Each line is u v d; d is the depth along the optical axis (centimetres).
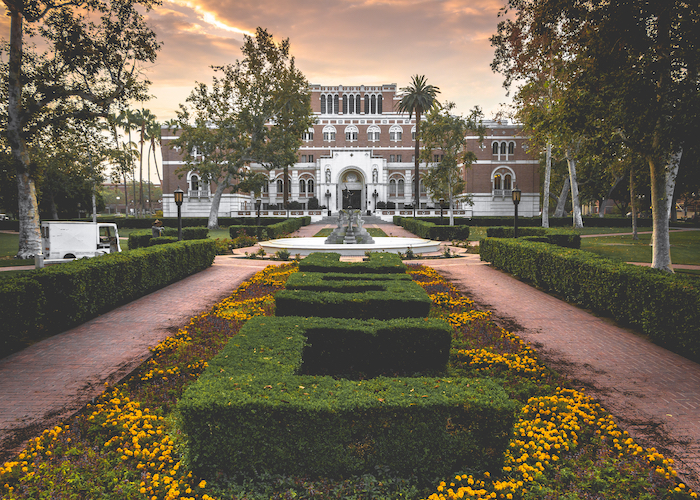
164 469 377
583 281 998
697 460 405
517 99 2525
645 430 460
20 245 1998
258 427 351
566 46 1402
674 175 1482
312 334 588
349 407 347
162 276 1234
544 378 594
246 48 3603
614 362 665
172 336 778
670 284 716
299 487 349
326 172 5831
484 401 354
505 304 1052
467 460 361
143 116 5953
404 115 6381
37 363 650
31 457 394
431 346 602
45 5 1834
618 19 1077
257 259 1888
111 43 2006
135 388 564
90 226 1672
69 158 3572
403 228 3981
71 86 2038
